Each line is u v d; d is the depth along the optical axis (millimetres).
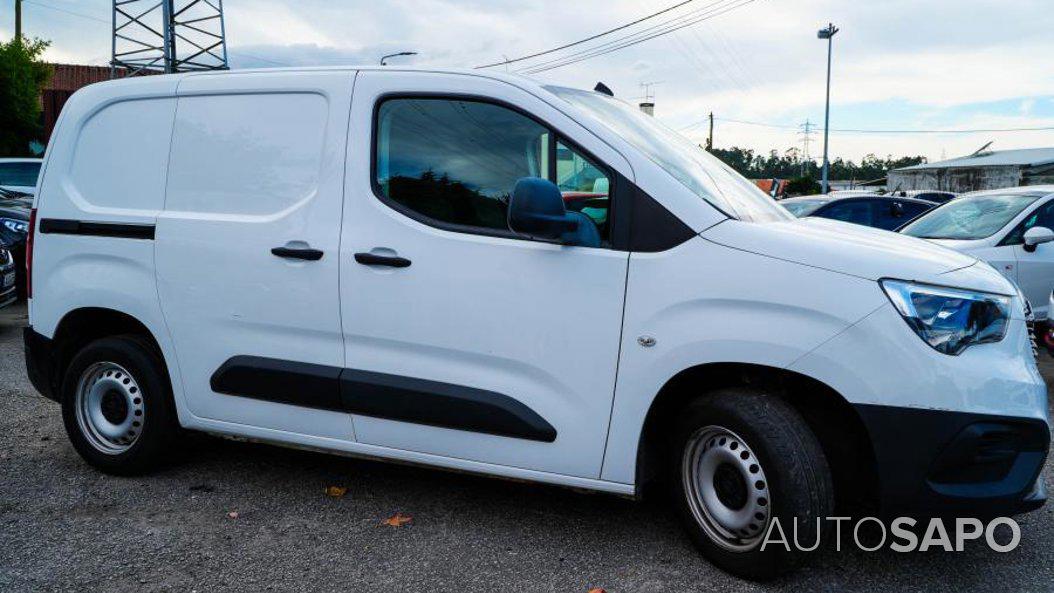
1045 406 3027
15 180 13500
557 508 3893
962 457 2861
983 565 3365
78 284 4199
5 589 3090
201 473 4340
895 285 2908
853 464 3197
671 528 3678
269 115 3855
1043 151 44000
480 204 3471
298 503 3945
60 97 27844
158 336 4059
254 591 3109
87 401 4320
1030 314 3311
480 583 3178
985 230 7629
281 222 3752
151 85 4137
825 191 36656
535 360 3328
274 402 3842
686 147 3867
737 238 3100
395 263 3508
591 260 3242
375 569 3287
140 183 4109
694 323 3084
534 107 3439
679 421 3291
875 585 3186
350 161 3658
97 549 3441
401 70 3686
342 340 3662
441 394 3463
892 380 2855
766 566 3082
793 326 2953
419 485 4184
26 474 4312
